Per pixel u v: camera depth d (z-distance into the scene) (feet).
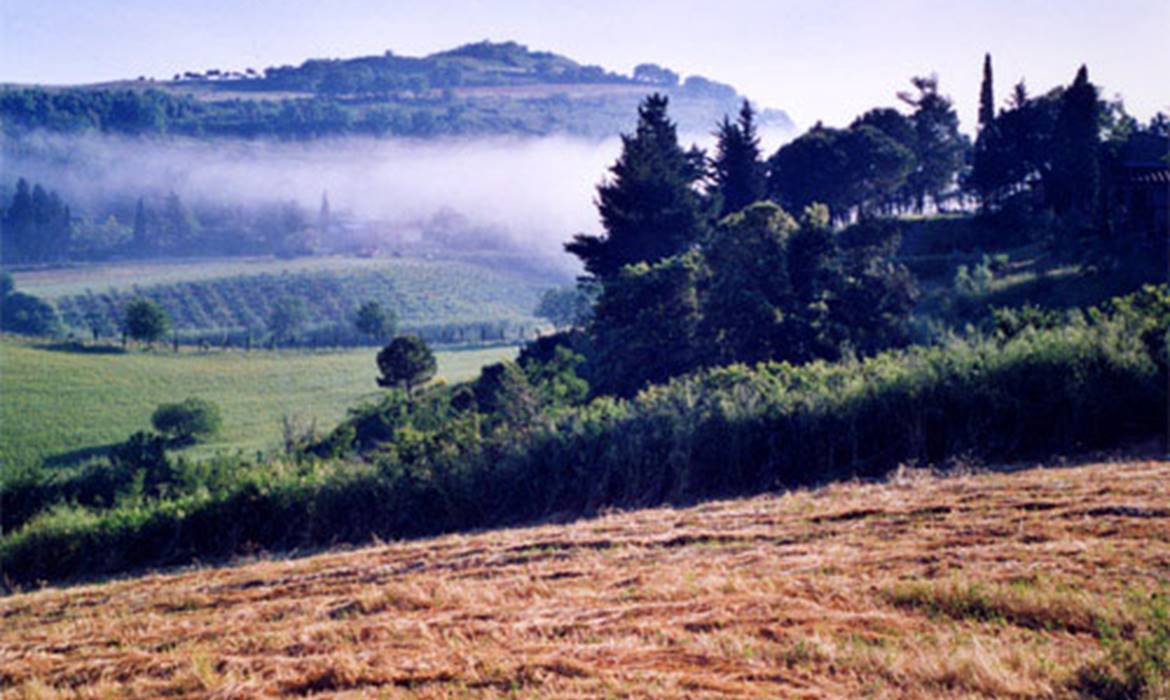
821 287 122.72
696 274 132.36
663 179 190.08
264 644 33.01
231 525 68.23
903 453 59.41
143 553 68.64
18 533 70.59
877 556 35.09
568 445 65.82
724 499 58.80
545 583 37.09
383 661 29.04
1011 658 23.94
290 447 172.86
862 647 25.59
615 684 24.71
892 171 236.43
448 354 389.60
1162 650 22.62
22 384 285.02
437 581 38.96
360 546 63.98
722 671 25.29
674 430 63.16
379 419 162.91
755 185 225.97
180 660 32.24
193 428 240.94
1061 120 186.80
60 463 229.04
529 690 25.03
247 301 631.97
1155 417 56.03
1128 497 39.52
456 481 66.69
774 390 66.08
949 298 146.61
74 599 49.73
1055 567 31.09
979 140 236.22
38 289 623.77
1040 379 58.65
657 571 36.47
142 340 370.12
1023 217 194.29
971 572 31.27
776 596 30.96
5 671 34.12
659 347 128.98
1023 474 48.85
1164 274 133.28
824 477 59.41
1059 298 134.62
